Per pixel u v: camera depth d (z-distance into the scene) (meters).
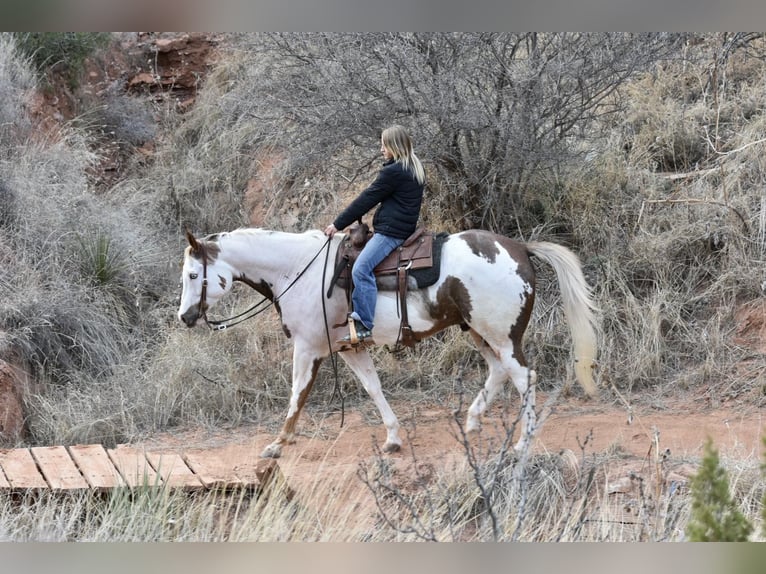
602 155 10.78
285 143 10.92
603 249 10.14
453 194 10.17
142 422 8.82
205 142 13.34
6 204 10.71
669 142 11.12
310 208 11.55
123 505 6.28
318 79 9.91
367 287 7.23
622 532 5.72
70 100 14.07
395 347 9.73
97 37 14.65
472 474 6.50
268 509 6.07
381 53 9.62
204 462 7.24
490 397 7.77
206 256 7.62
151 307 10.75
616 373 9.20
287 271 7.68
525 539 5.82
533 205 10.58
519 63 9.84
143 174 13.45
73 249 10.70
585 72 9.54
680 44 10.60
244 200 12.48
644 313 9.49
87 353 9.59
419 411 8.88
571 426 8.17
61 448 7.43
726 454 7.15
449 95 9.31
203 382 9.22
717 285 9.63
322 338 7.62
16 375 8.80
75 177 11.95
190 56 15.13
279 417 8.97
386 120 9.73
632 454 7.29
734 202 10.04
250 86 11.79
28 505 6.46
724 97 11.59
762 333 9.20
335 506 6.35
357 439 8.16
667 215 10.29
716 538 4.25
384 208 7.34
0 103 12.25
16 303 9.34
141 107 14.50
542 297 9.86
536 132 9.75
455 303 7.30
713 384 8.89
